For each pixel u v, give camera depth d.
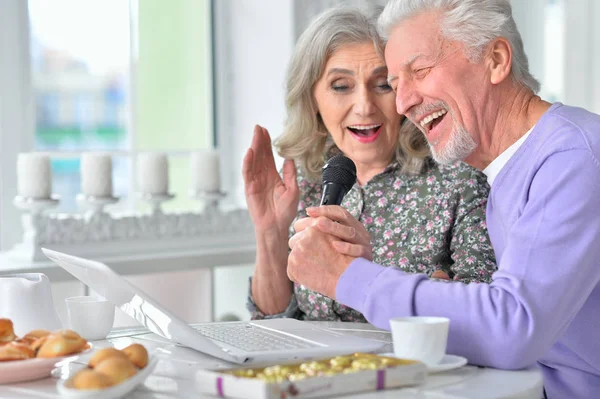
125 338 1.52
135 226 2.71
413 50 1.48
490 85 1.47
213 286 2.81
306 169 2.09
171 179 3.33
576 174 1.30
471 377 1.19
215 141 3.45
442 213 1.89
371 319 1.33
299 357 1.26
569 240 1.27
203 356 1.35
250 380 1.03
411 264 1.89
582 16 3.62
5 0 2.91
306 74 1.98
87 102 3.13
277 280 1.99
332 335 1.43
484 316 1.25
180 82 3.35
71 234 2.57
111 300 1.42
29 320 1.35
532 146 1.43
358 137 1.96
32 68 3.00
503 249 1.52
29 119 2.99
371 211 1.96
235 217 2.95
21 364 1.15
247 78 3.38
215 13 3.41
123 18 3.19
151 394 1.11
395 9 1.52
